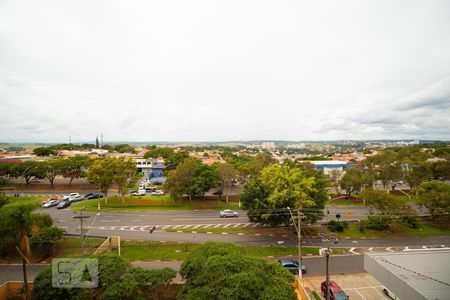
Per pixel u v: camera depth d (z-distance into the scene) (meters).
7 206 21.00
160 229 36.75
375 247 32.16
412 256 20.34
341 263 27.91
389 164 61.09
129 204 49.53
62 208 47.53
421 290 15.85
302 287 19.41
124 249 29.89
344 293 20.89
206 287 15.54
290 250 30.64
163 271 18.67
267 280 16.55
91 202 51.53
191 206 49.91
